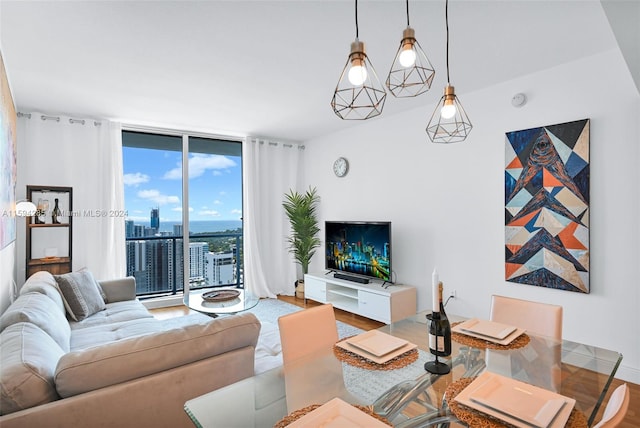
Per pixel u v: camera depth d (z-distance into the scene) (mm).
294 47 2416
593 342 2600
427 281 3779
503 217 3123
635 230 2416
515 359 1481
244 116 4117
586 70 2623
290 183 5578
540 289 2895
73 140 3971
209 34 2230
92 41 2299
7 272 2799
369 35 2260
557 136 2754
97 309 3068
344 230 4480
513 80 3035
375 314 3754
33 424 1110
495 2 1903
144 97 3396
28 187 3617
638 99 2404
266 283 5223
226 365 1532
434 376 1339
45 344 1503
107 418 1244
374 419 1046
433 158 3707
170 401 1383
